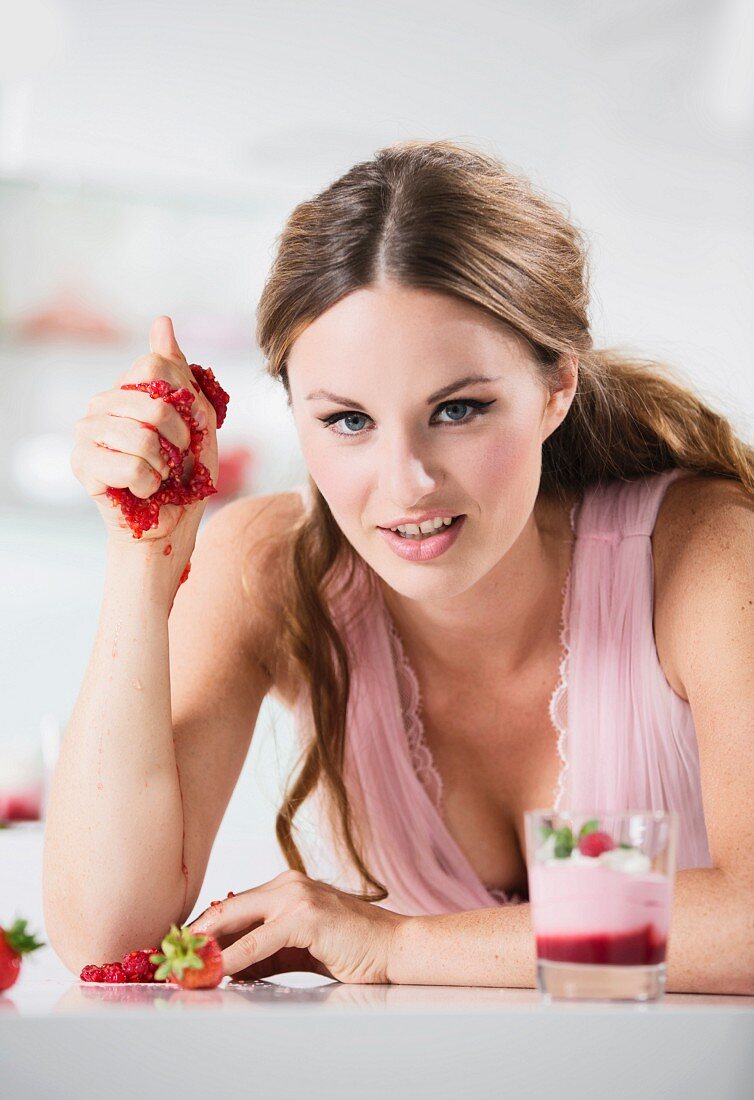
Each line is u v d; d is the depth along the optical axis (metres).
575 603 1.66
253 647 1.69
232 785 1.58
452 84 3.97
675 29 3.88
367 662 1.74
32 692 4.00
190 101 3.89
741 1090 1.00
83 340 4.17
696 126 4.05
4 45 3.77
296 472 2.07
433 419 1.34
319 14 3.91
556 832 1.07
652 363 1.80
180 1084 0.95
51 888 1.41
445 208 1.35
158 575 1.41
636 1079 0.98
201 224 4.13
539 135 4.03
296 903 1.33
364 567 1.72
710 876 1.25
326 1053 0.95
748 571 1.48
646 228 4.11
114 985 1.29
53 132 3.86
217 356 4.18
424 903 1.78
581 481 1.71
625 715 1.64
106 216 4.10
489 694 1.70
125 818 1.38
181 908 1.43
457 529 1.36
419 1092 0.96
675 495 1.65
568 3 3.96
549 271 1.44
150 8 3.84
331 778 1.72
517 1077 0.97
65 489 4.13
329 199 1.39
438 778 1.76
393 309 1.31
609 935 1.04
